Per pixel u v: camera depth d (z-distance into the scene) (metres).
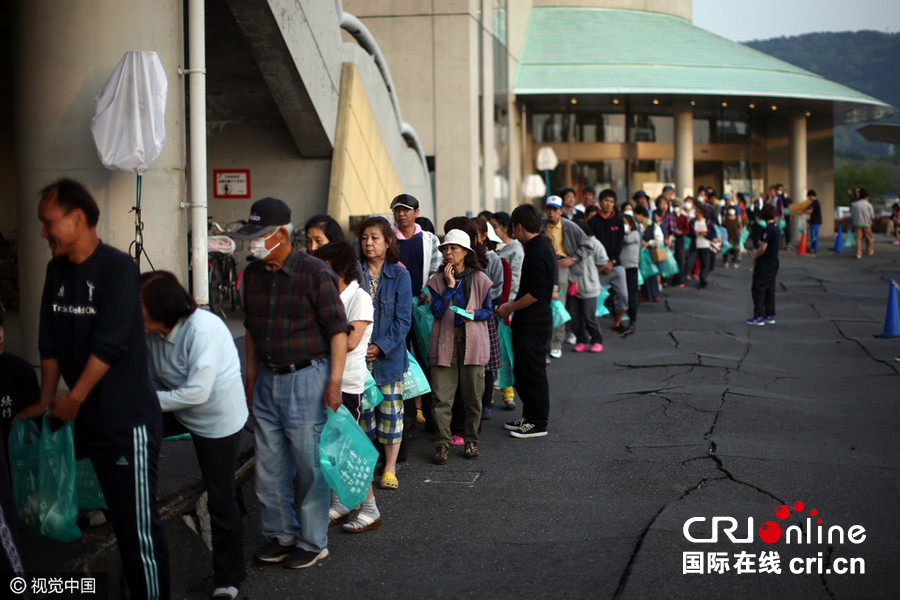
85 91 6.14
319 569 3.98
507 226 7.95
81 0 6.09
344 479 3.92
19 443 3.53
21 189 6.30
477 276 5.66
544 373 6.32
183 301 3.45
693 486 5.02
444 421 5.67
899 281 16.78
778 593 3.57
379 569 3.97
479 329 5.65
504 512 4.70
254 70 10.36
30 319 6.33
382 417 5.16
